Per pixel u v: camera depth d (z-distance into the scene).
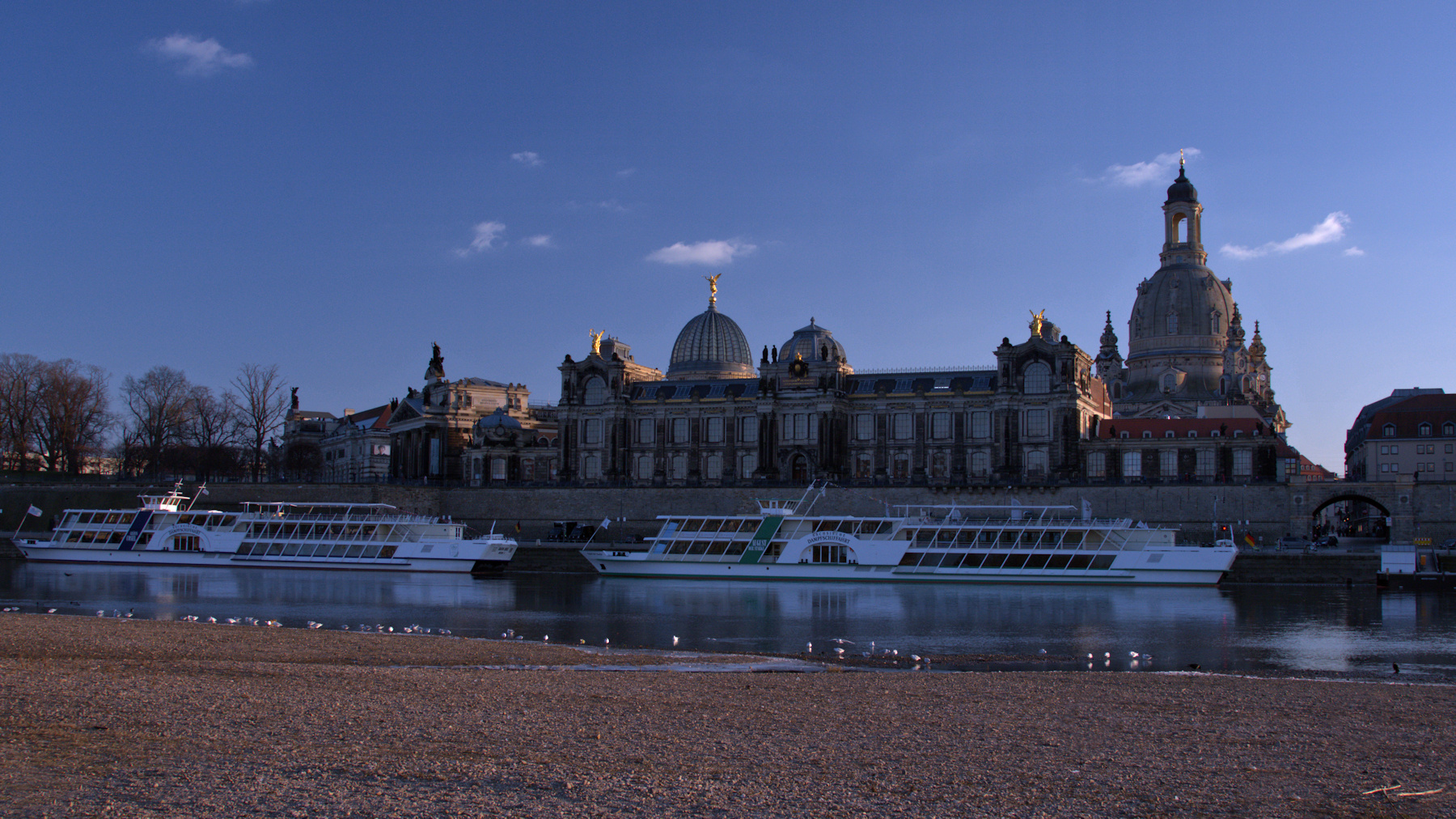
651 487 175.88
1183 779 34.66
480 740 38.69
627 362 193.38
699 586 123.75
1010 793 32.91
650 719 43.09
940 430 175.38
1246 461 163.12
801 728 41.84
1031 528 124.31
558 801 31.17
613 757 36.41
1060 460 165.50
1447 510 142.12
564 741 38.72
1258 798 32.66
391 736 39.00
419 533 143.75
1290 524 147.88
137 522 149.00
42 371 190.88
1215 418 170.12
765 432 180.25
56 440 189.25
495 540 141.25
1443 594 112.88
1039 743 39.75
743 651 73.94
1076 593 113.94
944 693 50.91
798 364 182.38
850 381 183.75
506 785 32.72
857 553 128.25
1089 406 174.50
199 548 146.50
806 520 130.75
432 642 71.25
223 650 64.19
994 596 111.88
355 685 49.69
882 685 53.38
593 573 144.12
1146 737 40.91
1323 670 66.50
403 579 129.12
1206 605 102.88
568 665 63.06
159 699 44.56
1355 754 38.34
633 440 189.00
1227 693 51.78
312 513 179.25
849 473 179.50
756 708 45.97
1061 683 54.69
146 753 35.56
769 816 30.33
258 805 30.22
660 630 84.81
